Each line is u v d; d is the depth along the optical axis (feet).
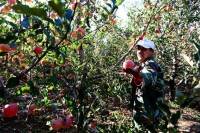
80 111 6.45
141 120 7.17
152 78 7.05
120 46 16.02
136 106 7.61
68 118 5.19
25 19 4.50
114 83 9.50
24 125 13.03
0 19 6.00
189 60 3.53
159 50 21.52
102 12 8.30
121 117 10.86
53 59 8.63
